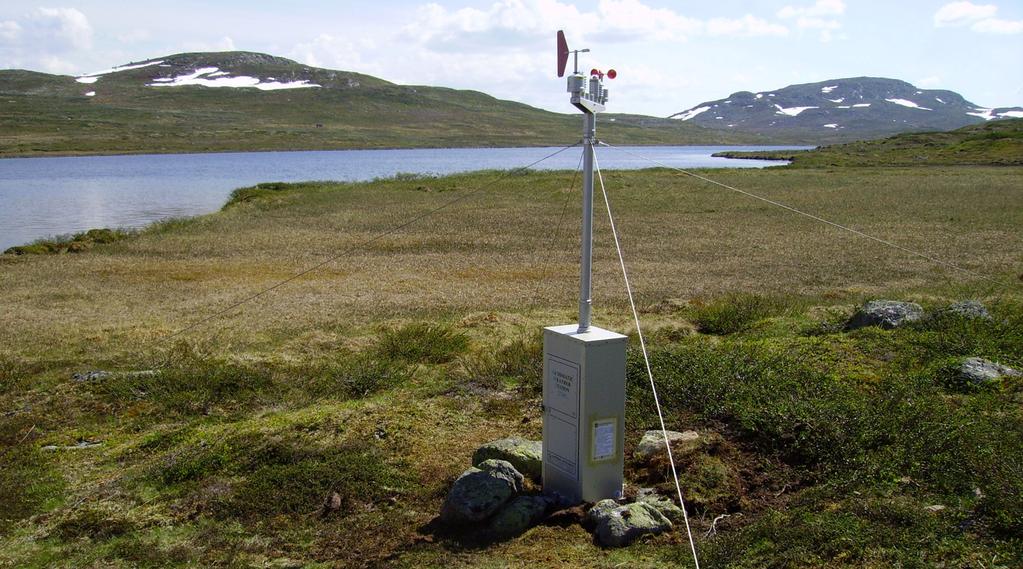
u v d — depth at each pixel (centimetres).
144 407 855
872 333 988
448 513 547
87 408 859
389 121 19825
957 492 543
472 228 2580
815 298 1420
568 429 548
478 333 1178
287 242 2308
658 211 2984
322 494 604
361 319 1303
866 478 569
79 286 1658
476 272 1802
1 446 750
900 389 747
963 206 3020
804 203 3191
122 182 6009
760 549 478
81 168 8081
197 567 509
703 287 1576
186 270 1864
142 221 3422
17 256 2108
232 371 936
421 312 1362
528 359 970
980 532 475
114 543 546
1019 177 4472
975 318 1001
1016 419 665
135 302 1479
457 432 738
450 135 18125
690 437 663
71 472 679
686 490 576
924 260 1875
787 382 774
